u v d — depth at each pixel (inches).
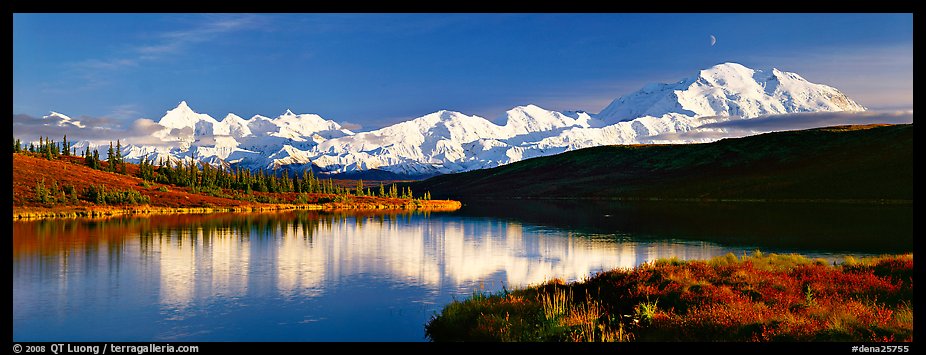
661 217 4222.4
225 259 1852.9
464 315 943.0
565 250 2217.0
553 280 1137.4
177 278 1488.7
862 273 973.8
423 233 2965.1
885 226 3157.0
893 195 6195.9
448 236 2810.0
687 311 790.5
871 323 673.6
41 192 4202.8
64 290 1316.4
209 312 1113.4
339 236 2733.8
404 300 1229.1
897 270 972.6
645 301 868.6
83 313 1098.1
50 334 956.6
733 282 939.3
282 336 940.6
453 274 1601.9
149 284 1400.1
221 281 1451.8
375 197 7755.9
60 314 1088.2
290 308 1149.1
